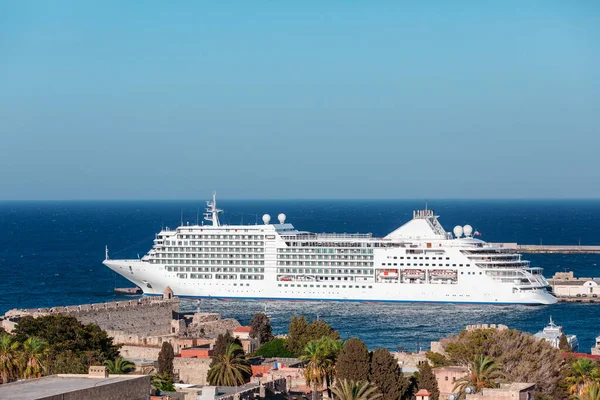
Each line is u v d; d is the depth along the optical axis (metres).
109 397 140.38
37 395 134.12
